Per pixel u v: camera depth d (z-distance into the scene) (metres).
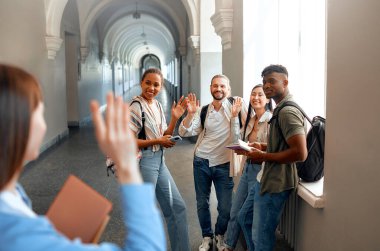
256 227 2.92
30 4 8.26
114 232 4.31
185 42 14.58
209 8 9.07
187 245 3.34
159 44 38.56
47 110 9.38
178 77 18.78
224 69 6.55
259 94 3.42
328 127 2.69
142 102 3.21
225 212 3.73
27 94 0.91
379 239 2.07
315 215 2.97
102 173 6.93
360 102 2.25
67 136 11.09
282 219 3.87
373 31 2.09
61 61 10.92
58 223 1.07
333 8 2.58
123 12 19.23
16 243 0.84
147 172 3.15
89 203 1.08
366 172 2.20
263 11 5.06
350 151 2.38
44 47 9.27
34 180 6.50
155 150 3.19
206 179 3.74
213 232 4.25
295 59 4.46
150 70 3.25
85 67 14.87
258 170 3.36
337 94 2.54
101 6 13.73
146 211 0.96
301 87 4.25
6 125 0.87
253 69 5.09
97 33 18.00
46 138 9.25
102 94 19.55
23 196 1.04
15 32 7.26
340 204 2.54
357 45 2.27
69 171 7.10
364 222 2.23
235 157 3.58
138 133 3.18
